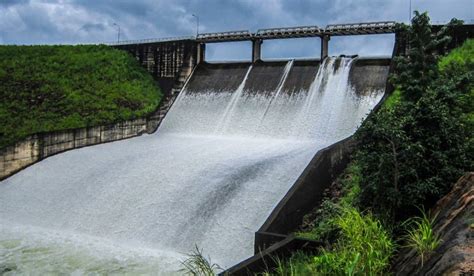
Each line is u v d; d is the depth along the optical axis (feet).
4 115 147.54
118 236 90.48
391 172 61.21
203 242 82.64
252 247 77.71
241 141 128.98
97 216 97.35
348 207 68.54
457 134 63.67
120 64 178.50
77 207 102.17
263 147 118.01
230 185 92.84
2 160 128.47
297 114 132.87
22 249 82.79
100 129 144.66
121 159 119.65
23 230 95.40
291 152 107.65
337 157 92.43
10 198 115.85
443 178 60.64
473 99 80.79
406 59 93.40
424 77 87.71
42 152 135.64
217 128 143.13
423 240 43.50
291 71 145.07
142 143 138.62
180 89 162.40
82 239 89.40
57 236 91.25
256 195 88.17
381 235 50.83
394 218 60.64
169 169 105.91
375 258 47.39
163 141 138.00
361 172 66.69
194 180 98.17
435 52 117.29
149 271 72.23
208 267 57.47
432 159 61.72
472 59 104.68
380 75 129.29
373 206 62.59
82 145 142.00
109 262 76.38
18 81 163.94
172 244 84.79
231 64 161.68
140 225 91.20
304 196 82.79
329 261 49.93
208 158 109.50
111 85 167.22
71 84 165.17
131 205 96.84
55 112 151.74
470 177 53.47
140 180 104.06
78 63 176.65
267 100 141.18
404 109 66.80
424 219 49.60
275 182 90.68
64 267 74.28
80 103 156.15
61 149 138.51
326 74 137.69
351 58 138.10
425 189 59.00
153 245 85.71
